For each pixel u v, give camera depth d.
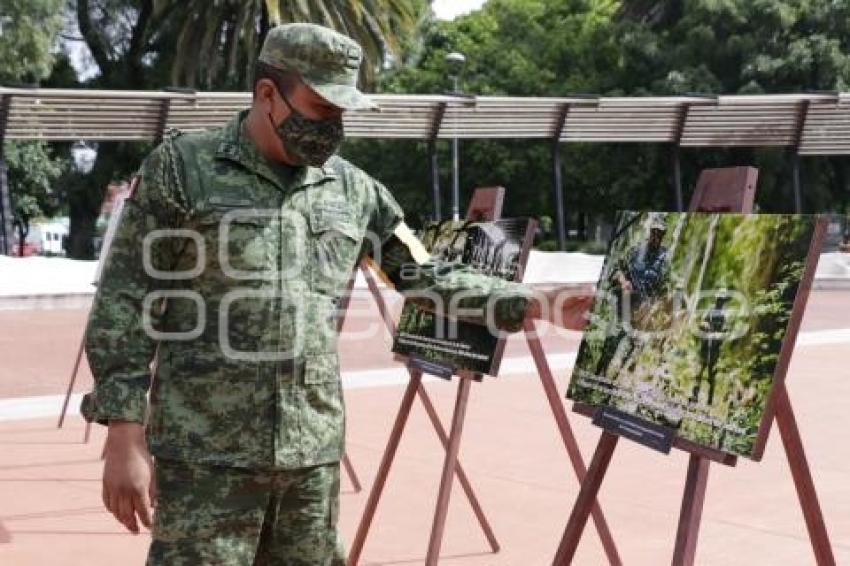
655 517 5.47
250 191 2.54
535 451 6.97
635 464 6.62
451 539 5.07
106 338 2.48
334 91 2.44
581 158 34.72
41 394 9.04
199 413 2.51
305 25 2.50
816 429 7.75
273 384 2.53
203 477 2.50
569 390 3.18
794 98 21.16
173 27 30.36
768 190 32.44
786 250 2.58
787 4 31.06
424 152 37.72
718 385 2.63
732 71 32.62
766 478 6.29
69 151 33.31
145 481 2.43
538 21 40.12
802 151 22.25
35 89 17.66
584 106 20.69
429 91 38.84
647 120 21.28
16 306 15.53
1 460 6.60
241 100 19.00
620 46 34.06
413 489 5.99
